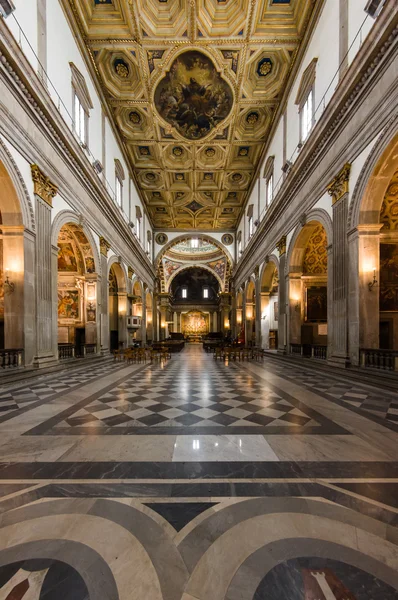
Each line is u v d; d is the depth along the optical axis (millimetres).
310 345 10562
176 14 9852
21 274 7203
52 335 8430
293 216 11820
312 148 9242
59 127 8203
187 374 8430
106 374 8477
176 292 49312
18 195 6961
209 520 1957
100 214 12742
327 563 1601
